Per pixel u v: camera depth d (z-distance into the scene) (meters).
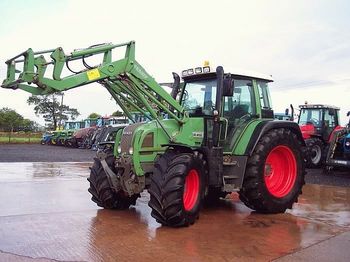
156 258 3.91
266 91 6.88
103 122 25.66
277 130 6.31
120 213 5.92
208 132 5.92
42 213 5.88
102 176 6.02
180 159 5.03
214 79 6.19
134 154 5.45
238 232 4.91
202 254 4.05
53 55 4.93
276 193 6.19
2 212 5.93
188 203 5.23
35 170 11.78
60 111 57.25
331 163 11.13
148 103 5.61
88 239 4.53
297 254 4.07
